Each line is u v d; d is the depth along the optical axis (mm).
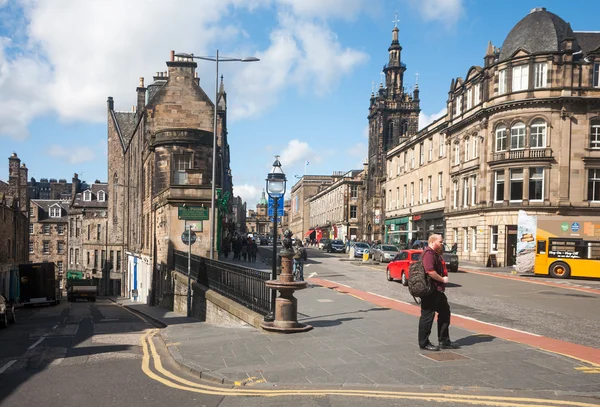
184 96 37906
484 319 12516
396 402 5723
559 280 26375
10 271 42594
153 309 27969
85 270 63938
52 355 9656
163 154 33562
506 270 32188
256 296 12172
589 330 11102
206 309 17562
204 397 6277
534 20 36469
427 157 49812
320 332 10188
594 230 27078
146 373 7723
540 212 34156
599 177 34125
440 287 8188
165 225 28266
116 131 59062
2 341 13055
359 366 7391
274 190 11367
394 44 74062
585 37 38531
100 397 6414
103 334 13508
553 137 34312
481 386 6199
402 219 56375
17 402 6285
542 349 8211
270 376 7051
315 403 5805
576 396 5773
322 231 102188
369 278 24578
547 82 34594
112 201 59000
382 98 72188
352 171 89438
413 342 8961
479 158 38094
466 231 40656
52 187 93562
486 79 37656
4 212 40969
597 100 33844
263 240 98438
